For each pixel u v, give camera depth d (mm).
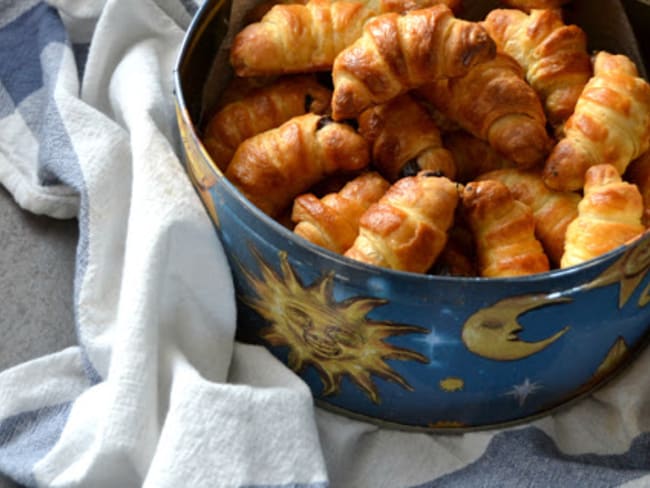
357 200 579
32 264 695
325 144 587
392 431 610
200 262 594
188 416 566
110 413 573
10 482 603
